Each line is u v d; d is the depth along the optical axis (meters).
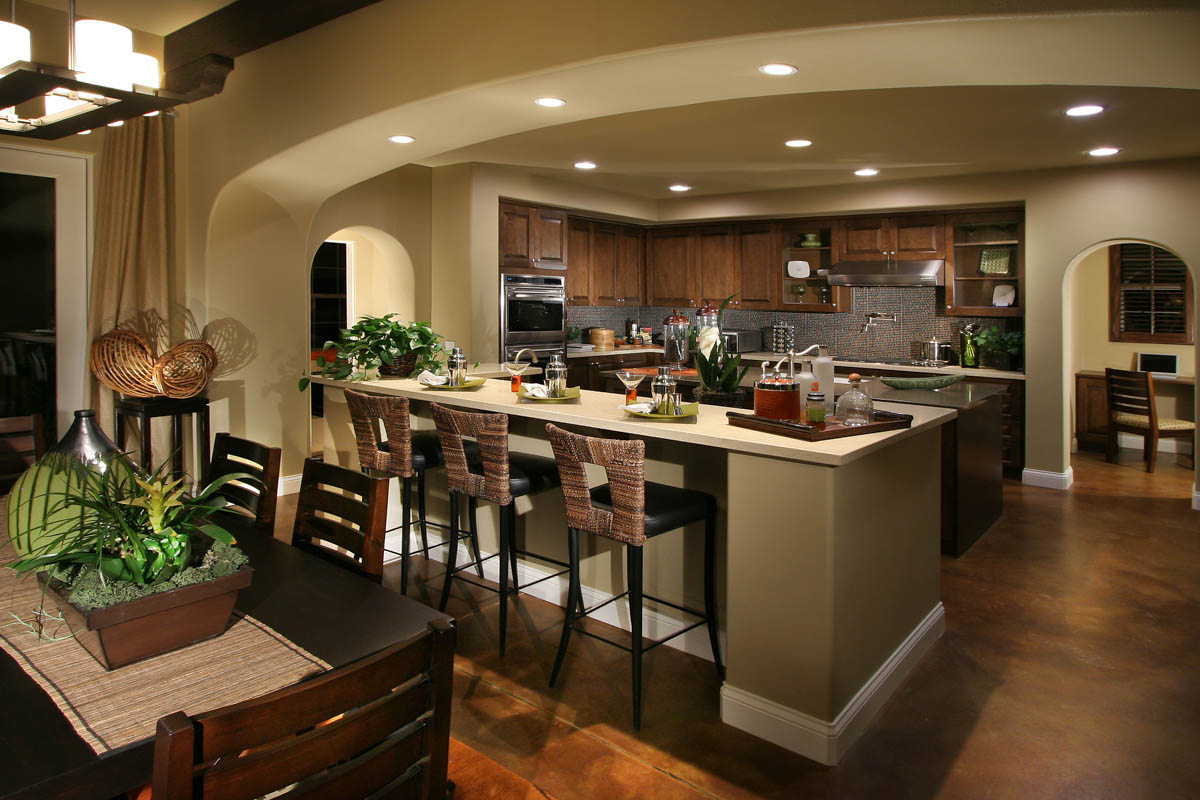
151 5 3.81
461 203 6.00
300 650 1.43
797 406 2.66
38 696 1.24
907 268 6.68
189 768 0.88
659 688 2.82
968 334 6.61
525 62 2.85
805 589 2.40
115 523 1.41
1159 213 5.39
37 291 4.31
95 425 1.68
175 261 4.78
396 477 4.11
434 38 3.13
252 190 4.60
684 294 8.01
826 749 2.38
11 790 1.01
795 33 2.35
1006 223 6.28
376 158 4.06
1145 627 3.38
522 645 3.15
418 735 1.16
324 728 1.02
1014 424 6.14
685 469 3.06
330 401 4.48
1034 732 2.56
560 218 6.81
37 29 3.89
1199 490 5.29
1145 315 7.02
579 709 2.67
